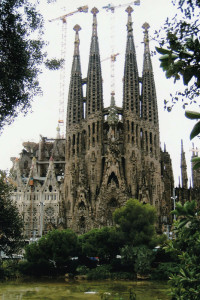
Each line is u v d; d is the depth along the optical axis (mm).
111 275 78562
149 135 162875
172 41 8703
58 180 175125
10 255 55094
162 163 168625
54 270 81938
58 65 23484
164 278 74125
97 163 158000
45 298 52844
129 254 79812
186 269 11172
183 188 167000
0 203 50812
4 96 20297
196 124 8539
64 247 80250
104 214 145750
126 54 174125
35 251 80250
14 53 19266
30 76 21328
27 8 20312
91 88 168625
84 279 77938
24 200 163500
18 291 60312
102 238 89062
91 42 177625
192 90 10125
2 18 18703
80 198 149625
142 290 60250
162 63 8781
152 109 166875
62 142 194125
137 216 90062
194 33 8898
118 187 150375
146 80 171375
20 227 52500
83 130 167125
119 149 161000
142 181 150250
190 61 8594
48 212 161250
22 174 185625
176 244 13438
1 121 21438
